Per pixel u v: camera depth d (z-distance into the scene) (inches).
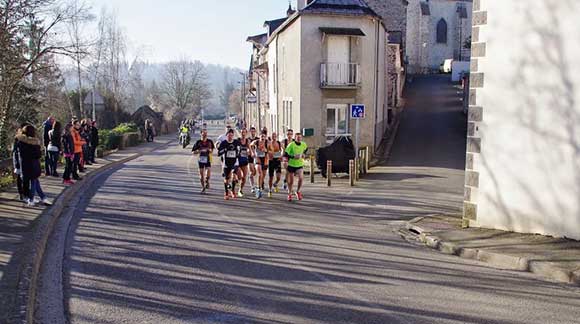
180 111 3671.3
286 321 231.0
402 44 1829.5
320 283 286.0
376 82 1082.1
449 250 368.8
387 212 528.1
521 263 325.7
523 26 390.6
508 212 408.8
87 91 2011.6
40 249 335.6
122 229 420.2
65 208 514.9
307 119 1039.0
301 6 1622.8
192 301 255.9
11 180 612.1
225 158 594.9
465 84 1472.7
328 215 509.4
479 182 427.8
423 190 669.3
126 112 2281.0
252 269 311.3
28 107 1014.4
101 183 724.0
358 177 777.6
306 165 936.3
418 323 230.2
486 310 247.9
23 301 237.8
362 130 1064.8
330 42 1042.1
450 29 2529.5
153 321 230.8
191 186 705.0
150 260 328.8
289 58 1131.3
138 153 1341.0
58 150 713.0
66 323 228.7
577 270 301.9
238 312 241.6
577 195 366.0
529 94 389.7
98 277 294.0
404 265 330.0
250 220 471.8
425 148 1085.1
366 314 240.1
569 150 368.5
